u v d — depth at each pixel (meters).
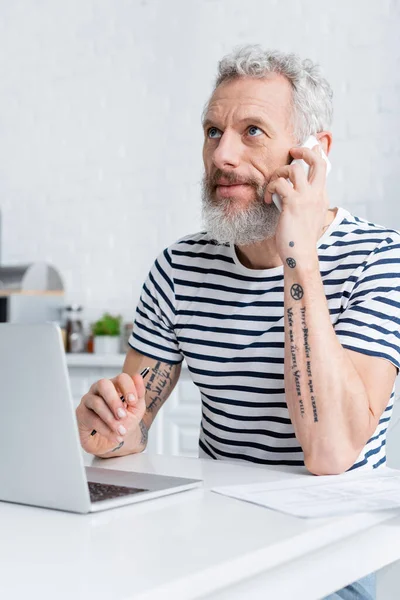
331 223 1.45
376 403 1.22
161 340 1.56
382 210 2.98
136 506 0.93
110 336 3.22
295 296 1.24
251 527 0.82
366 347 1.25
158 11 3.45
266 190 1.36
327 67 3.08
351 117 3.03
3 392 0.93
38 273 3.51
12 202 3.79
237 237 1.40
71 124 3.65
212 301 1.49
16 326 0.90
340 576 0.84
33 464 0.92
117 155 3.54
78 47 3.64
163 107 3.43
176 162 3.41
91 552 0.73
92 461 1.29
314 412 1.17
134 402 1.27
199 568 0.68
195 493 1.00
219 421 1.47
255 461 1.42
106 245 3.56
